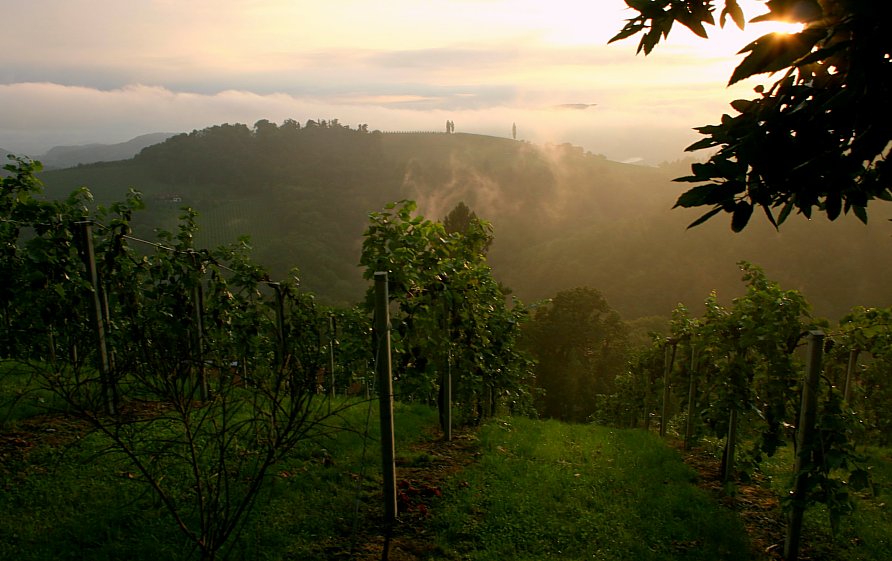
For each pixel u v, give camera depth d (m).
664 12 2.03
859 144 1.55
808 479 4.45
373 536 4.24
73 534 3.67
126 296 5.95
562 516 4.86
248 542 3.81
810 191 1.66
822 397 4.61
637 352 13.68
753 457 5.69
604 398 19.34
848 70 1.50
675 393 8.71
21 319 5.61
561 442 7.28
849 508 4.38
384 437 4.34
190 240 6.84
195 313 6.51
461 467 5.82
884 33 1.42
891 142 1.53
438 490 5.05
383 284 4.25
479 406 8.26
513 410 12.74
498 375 9.17
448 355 6.59
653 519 4.99
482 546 4.25
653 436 8.56
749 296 5.82
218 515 3.42
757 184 1.69
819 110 1.59
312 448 5.52
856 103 1.53
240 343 6.94
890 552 4.74
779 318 5.26
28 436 4.88
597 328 42.56
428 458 5.94
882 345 6.11
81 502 4.02
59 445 4.75
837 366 7.56
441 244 6.61
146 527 3.84
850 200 1.75
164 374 3.15
